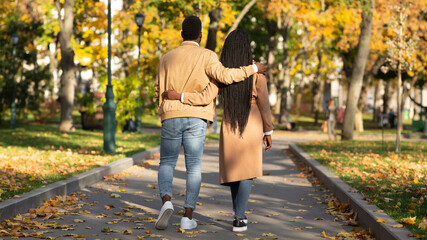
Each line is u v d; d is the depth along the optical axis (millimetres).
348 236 5340
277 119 36750
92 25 29766
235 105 5426
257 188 9117
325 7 26031
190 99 5445
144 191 8414
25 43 29781
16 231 5238
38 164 10078
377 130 36031
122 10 30906
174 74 5527
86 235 5289
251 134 5445
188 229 5570
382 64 31000
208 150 17188
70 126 23141
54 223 5746
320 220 6301
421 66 28984
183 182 9562
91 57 28938
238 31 5531
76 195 7719
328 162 11641
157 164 12656
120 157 12117
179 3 21391
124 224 5848
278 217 6488
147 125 34312
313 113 66125
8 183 7312
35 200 6504
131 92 24094
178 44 30188
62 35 22891
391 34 25609
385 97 44938
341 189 7477
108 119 13672
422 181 8406
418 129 34156
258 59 47531
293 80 51094
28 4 30984
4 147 14016
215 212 6711
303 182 9898
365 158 12430
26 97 28922
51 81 30453
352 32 27078
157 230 5527
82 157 11852
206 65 5457
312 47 40250
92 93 25719
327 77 45719
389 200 6500
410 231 4773
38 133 20547
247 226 5895
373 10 20625
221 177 5520
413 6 26078
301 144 18469
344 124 21953
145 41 32938
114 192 8195
